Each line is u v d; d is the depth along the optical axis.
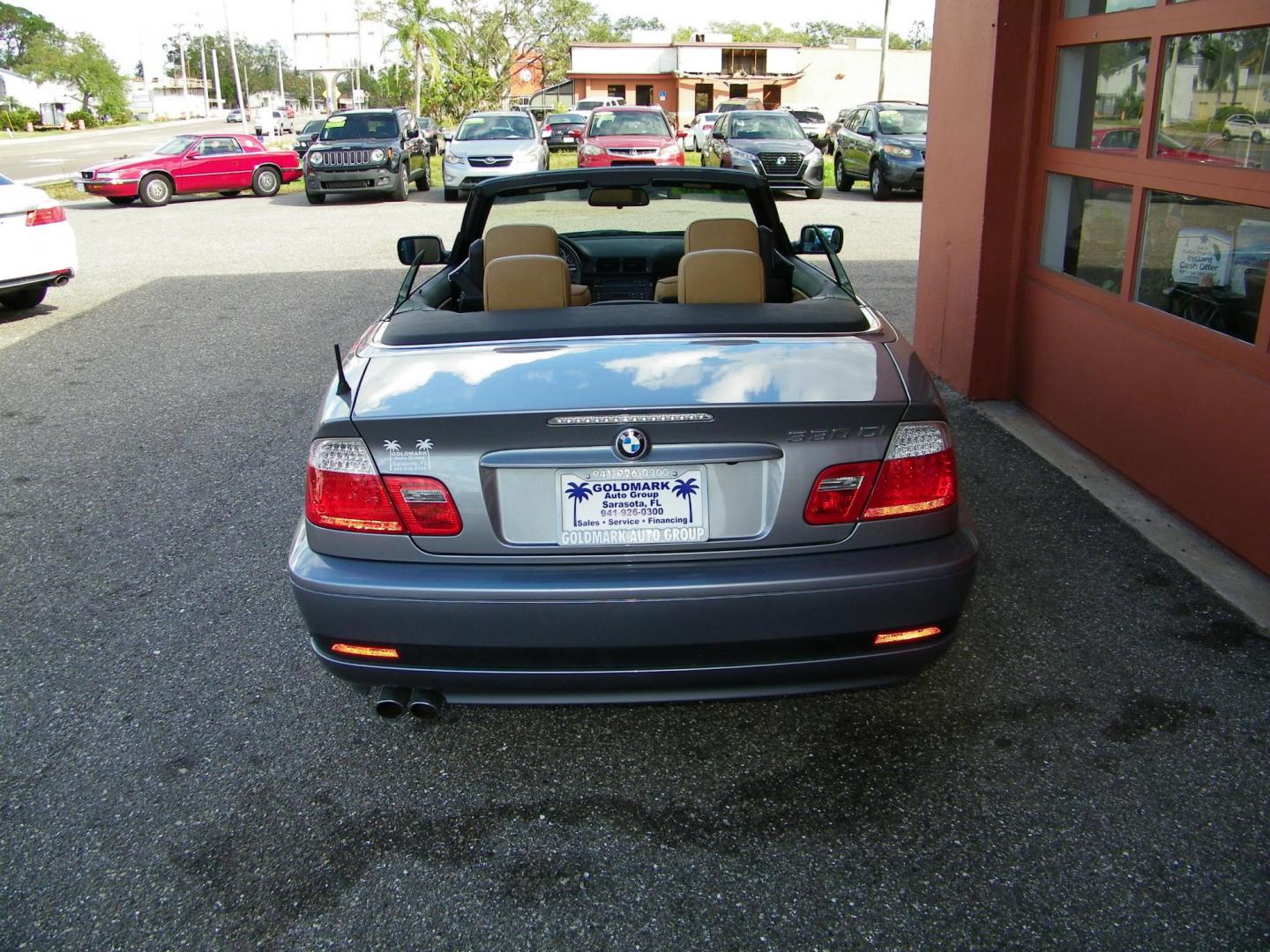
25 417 6.16
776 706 3.05
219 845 2.52
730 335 2.71
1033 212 5.37
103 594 3.85
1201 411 3.93
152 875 2.42
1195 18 3.91
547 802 2.65
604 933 2.22
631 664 2.38
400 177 19.44
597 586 2.31
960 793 2.63
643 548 2.36
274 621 3.62
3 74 83.56
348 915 2.29
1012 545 3.98
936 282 6.23
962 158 5.68
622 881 2.37
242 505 4.69
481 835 2.54
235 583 3.92
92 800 2.69
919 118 18.89
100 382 6.92
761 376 2.46
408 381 2.51
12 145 53.50
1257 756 2.72
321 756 2.86
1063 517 4.21
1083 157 4.83
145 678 3.27
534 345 2.66
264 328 8.49
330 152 18.92
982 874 2.35
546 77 62.88
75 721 3.04
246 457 5.34
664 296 3.71
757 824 2.55
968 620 3.46
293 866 2.44
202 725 3.02
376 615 2.39
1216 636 3.30
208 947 2.21
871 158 18.39
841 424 2.35
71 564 4.11
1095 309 4.76
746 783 2.71
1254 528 3.67
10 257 8.52
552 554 2.36
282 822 2.60
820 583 2.34
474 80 46.38
